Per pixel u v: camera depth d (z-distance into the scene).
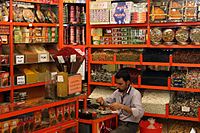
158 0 4.82
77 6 5.11
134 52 4.82
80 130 3.49
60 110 3.17
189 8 4.39
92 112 3.62
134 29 4.75
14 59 4.50
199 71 4.48
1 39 4.37
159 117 4.57
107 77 4.90
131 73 4.71
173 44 4.52
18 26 4.61
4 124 2.63
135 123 3.90
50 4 5.03
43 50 5.02
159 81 4.54
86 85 5.03
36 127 2.93
